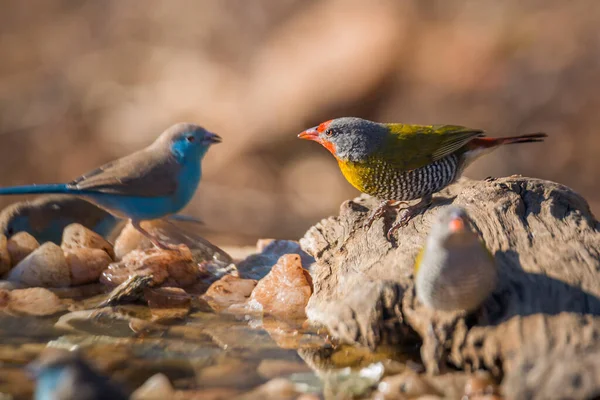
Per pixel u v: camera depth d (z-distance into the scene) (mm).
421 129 9695
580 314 6715
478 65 29984
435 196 10070
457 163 9906
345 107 30188
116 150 31266
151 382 6754
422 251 7504
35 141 31516
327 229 9898
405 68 30781
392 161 9508
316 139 9953
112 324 8703
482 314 7031
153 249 10766
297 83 31031
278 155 30188
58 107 32656
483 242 7316
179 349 7902
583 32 29609
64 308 9328
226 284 10086
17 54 35438
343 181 29141
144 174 10867
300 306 9414
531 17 31297
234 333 8422
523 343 6555
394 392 6770
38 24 37000
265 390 6816
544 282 7117
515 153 26922
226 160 29984
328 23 33750
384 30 31641
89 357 7625
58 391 5781
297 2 35438
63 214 11820
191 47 35844
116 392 5875
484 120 28469
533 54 29531
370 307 7523
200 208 27625
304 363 7520
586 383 6086
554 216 8141
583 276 7176
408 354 7539
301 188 29078
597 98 27719
